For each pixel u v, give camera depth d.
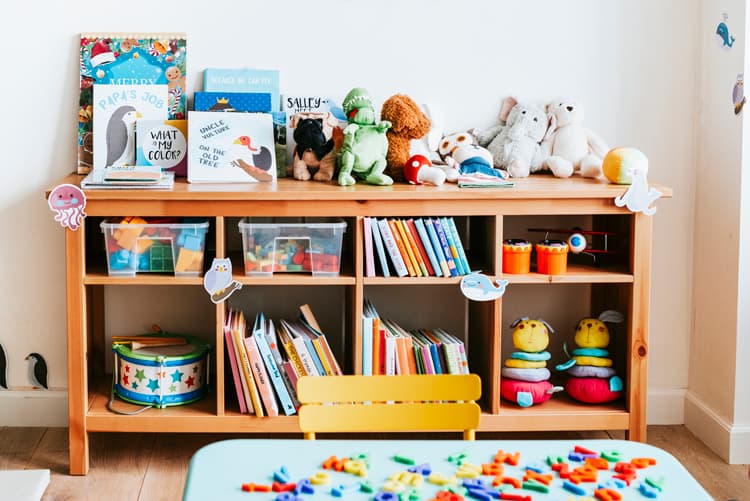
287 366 2.66
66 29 2.87
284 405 2.66
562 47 2.97
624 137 3.02
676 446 2.92
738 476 2.68
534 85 2.99
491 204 2.59
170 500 2.47
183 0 2.88
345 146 2.70
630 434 2.75
